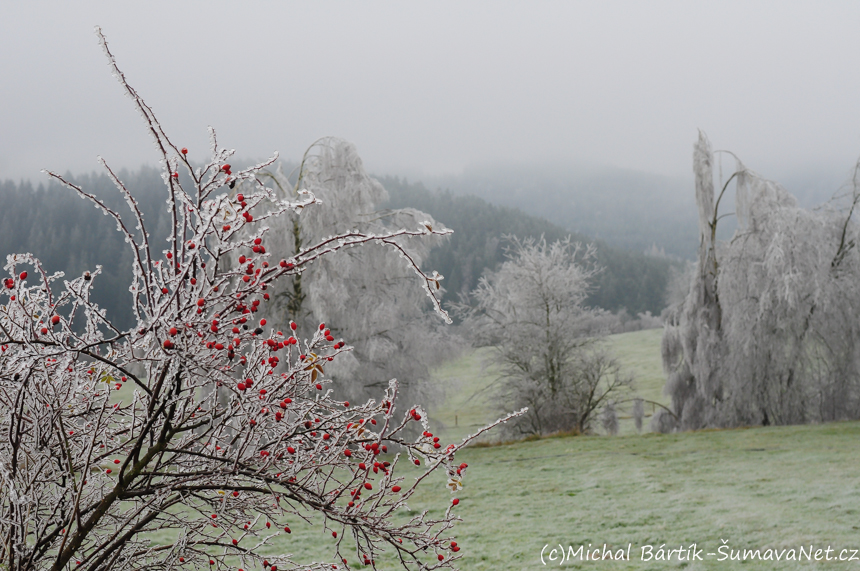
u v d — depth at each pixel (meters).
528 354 22.95
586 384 23.38
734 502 11.19
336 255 15.92
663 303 88.94
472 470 15.60
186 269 2.16
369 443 2.56
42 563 2.56
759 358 19.42
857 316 18.83
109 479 2.78
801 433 17.69
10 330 2.44
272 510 2.67
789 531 9.18
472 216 123.88
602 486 13.29
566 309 23.03
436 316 18.42
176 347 2.09
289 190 14.95
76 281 2.47
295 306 15.48
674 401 21.88
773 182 20.39
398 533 2.54
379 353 15.80
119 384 2.76
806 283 18.61
